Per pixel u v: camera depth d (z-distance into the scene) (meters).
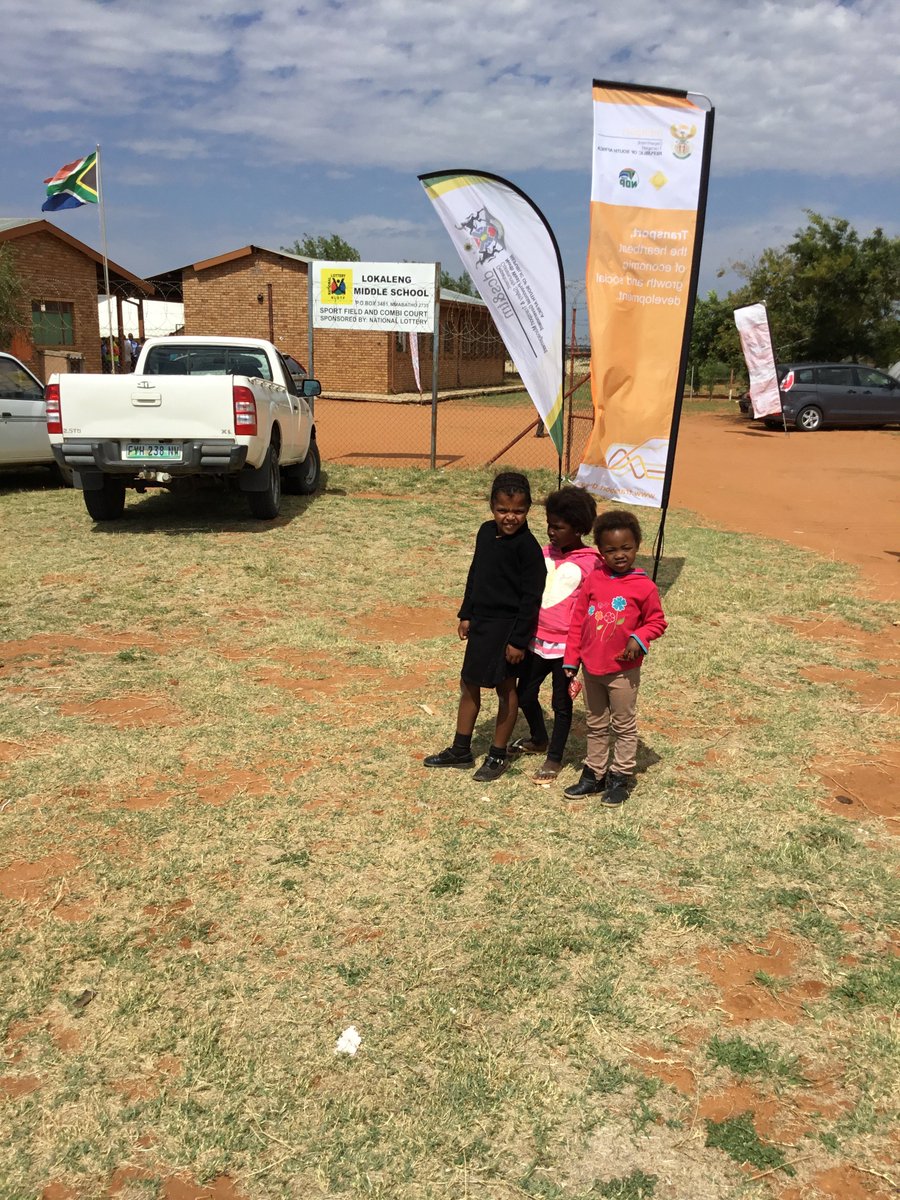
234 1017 2.64
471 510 10.39
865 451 18.08
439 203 7.72
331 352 27.67
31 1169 2.17
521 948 2.94
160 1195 2.12
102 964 2.85
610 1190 2.13
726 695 5.17
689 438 20.28
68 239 24.88
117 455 8.31
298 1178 2.15
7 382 11.23
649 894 3.27
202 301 28.14
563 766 4.27
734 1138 2.27
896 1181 2.16
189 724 4.59
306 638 5.92
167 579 7.16
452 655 5.70
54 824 3.63
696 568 8.05
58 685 5.05
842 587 7.57
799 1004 2.73
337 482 12.09
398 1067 2.47
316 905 3.15
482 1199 2.10
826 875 3.40
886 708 5.01
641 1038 2.59
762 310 21.14
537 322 7.85
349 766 4.19
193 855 3.43
